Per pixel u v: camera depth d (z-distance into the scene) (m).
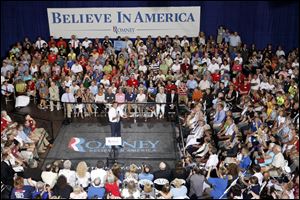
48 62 16.06
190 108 13.39
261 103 13.20
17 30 18.52
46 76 15.01
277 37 18.69
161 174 9.99
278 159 10.39
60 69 15.78
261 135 11.32
